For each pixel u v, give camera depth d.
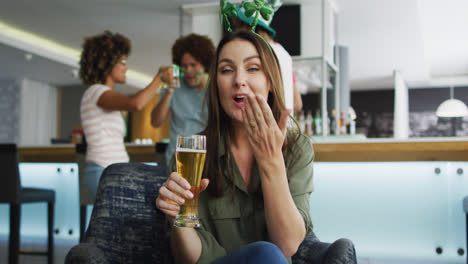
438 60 8.53
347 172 2.53
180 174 0.82
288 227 0.83
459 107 8.12
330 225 2.54
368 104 11.16
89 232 1.07
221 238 0.98
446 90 10.65
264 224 0.97
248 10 1.07
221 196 0.99
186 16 5.62
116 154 2.01
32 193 2.63
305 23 4.68
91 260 0.91
